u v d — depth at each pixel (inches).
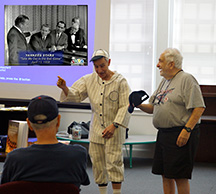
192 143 118.0
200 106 115.4
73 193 67.1
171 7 223.8
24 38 205.2
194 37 221.8
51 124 73.0
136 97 122.4
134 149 230.8
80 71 200.1
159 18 223.9
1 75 208.7
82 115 231.0
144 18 227.0
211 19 219.9
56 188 66.6
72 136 206.1
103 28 194.5
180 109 117.5
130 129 230.1
